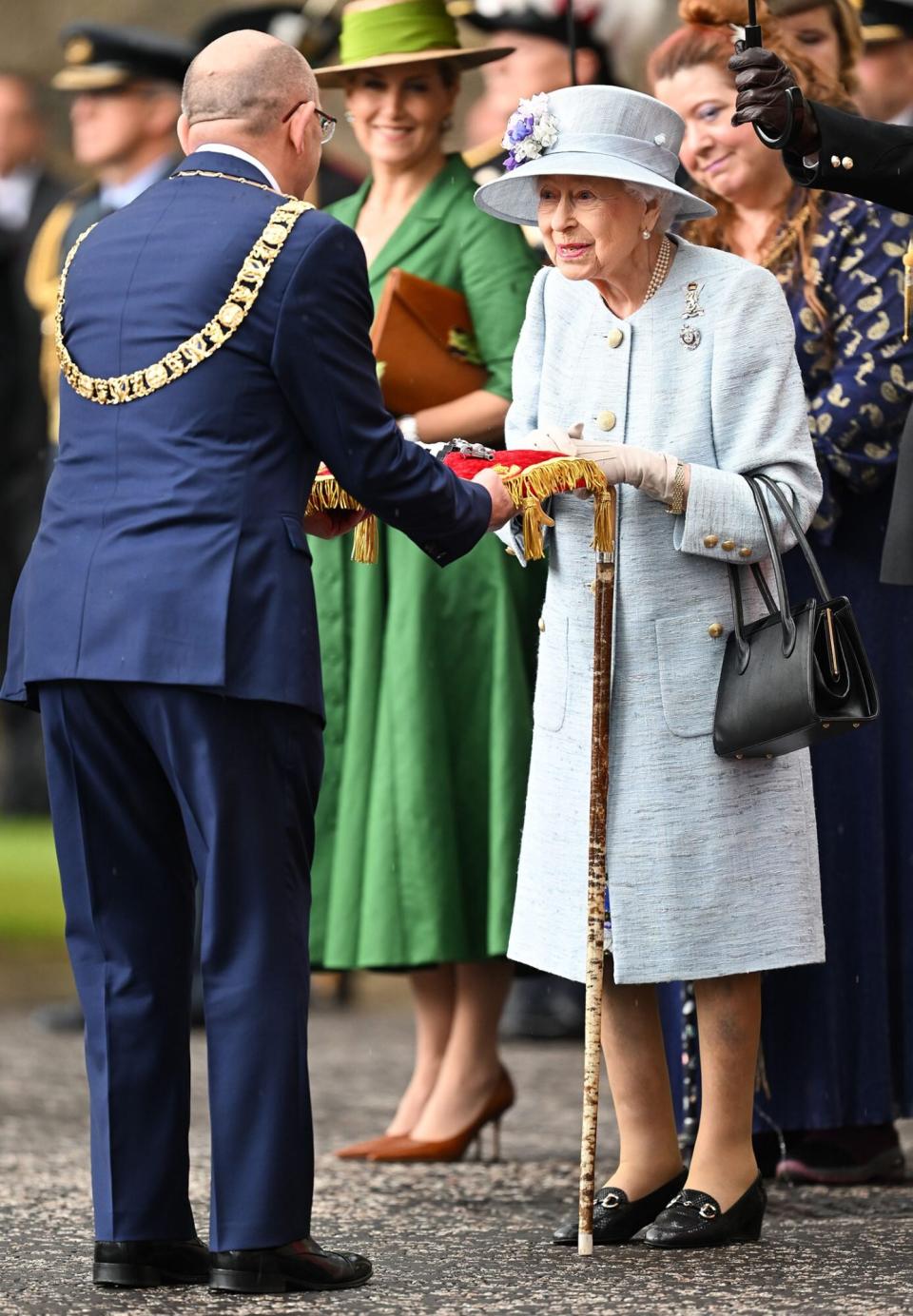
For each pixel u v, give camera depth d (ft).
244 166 46.57
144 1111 46.37
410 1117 65.98
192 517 44.34
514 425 53.11
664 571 50.16
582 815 50.93
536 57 78.89
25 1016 100.27
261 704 44.62
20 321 110.22
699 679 50.01
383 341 63.05
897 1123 72.59
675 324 50.75
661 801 49.88
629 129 49.73
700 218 51.83
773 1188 58.70
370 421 45.19
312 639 45.32
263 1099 44.91
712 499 49.06
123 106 95.40
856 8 70.85
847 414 57.31
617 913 49.80
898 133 51.42
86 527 45.27
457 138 82.17
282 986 45.14
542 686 52.26
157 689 44.47
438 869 63.16
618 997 51.98
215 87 46.96
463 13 79.97
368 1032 96.12
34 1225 54.13
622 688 50.26
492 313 64.23
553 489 48.03
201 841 45.01
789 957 49.75
